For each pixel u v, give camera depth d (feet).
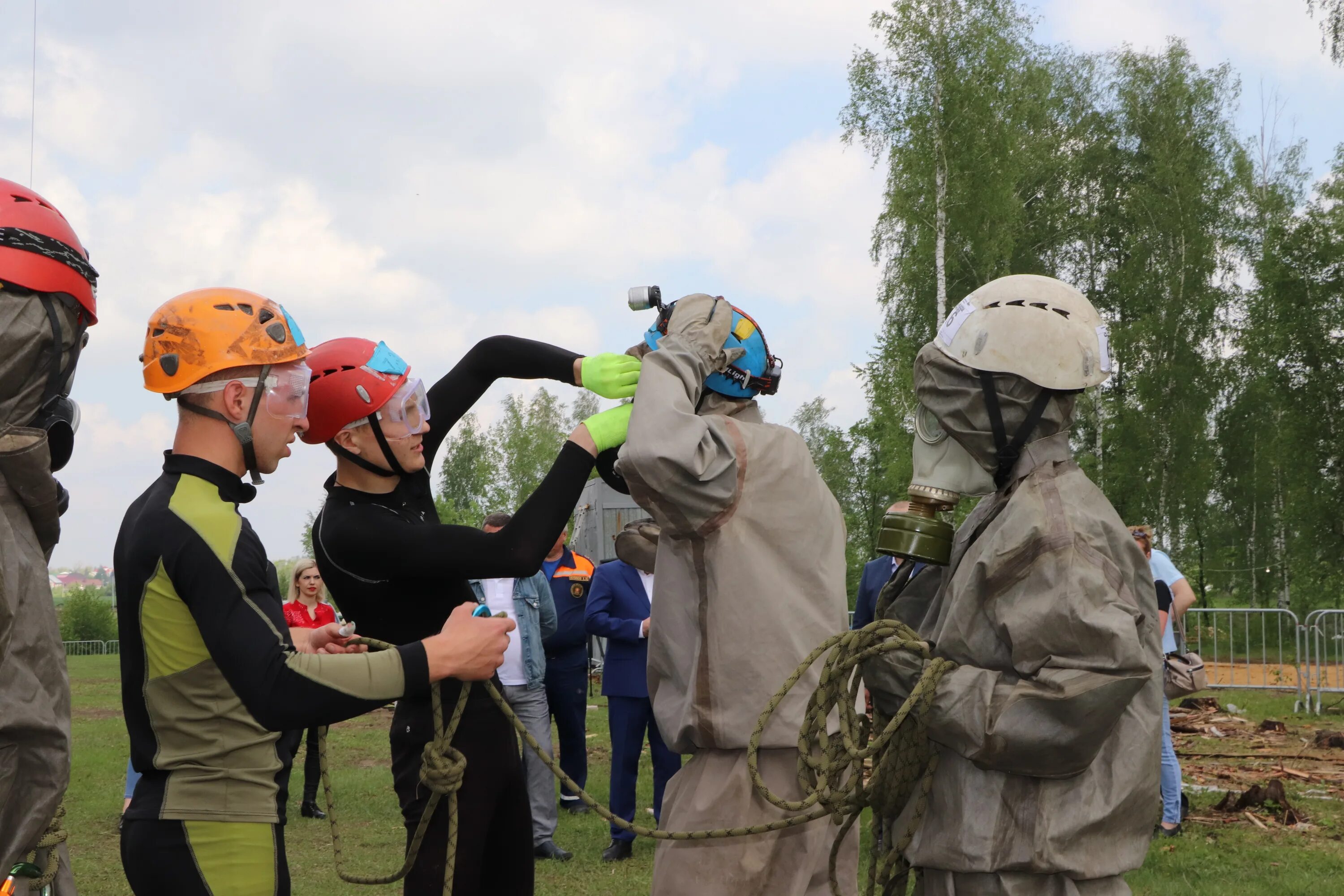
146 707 7.82
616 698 21.48
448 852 8.87
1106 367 7.58
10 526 7.41
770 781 9.02
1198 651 54.24
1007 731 6.61
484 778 9.70
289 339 8.30
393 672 7.81
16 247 7.52
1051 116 119.24
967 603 7.14
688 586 9.24
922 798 7.25
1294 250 97.76
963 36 91.76
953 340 7.67
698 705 8.97
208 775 7.79
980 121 91.61
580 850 22.02
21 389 7.59
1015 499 7.19
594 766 31.40
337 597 9.89
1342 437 95.04
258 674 7.41
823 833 9.25
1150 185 111.55
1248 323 108.27
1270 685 50.60
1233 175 112.68
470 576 9.20
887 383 93.81
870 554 111.96
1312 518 94.89
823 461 144.25
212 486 7.97
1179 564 105.91
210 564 7.60
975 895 6.98
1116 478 102.99
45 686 7.50
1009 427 7.44
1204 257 107.04
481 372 10.91
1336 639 45.52
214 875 7.72
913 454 8.13
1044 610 6.73
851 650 7.60
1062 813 6.79
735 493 8.91
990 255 92.68
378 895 18.66
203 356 7.90
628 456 8.60
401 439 9.61
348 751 35.68
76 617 161.99
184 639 7.72
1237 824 23.39
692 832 8.25
